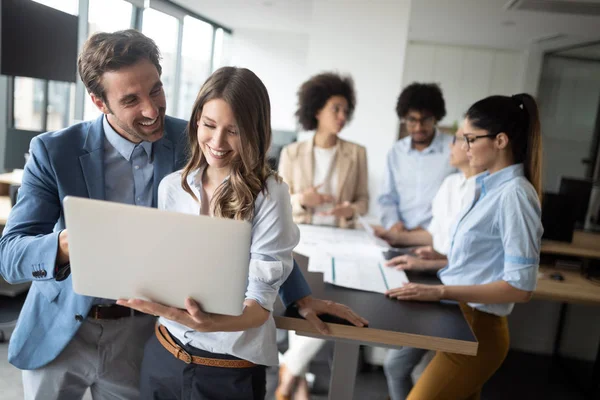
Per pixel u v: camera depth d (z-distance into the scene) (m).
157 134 1.26
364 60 3.72
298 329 1.29
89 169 1.29
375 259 1.86
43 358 1.34
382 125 3.78
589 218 3.37
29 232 1.24
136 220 0.92
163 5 5.76
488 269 1.57
